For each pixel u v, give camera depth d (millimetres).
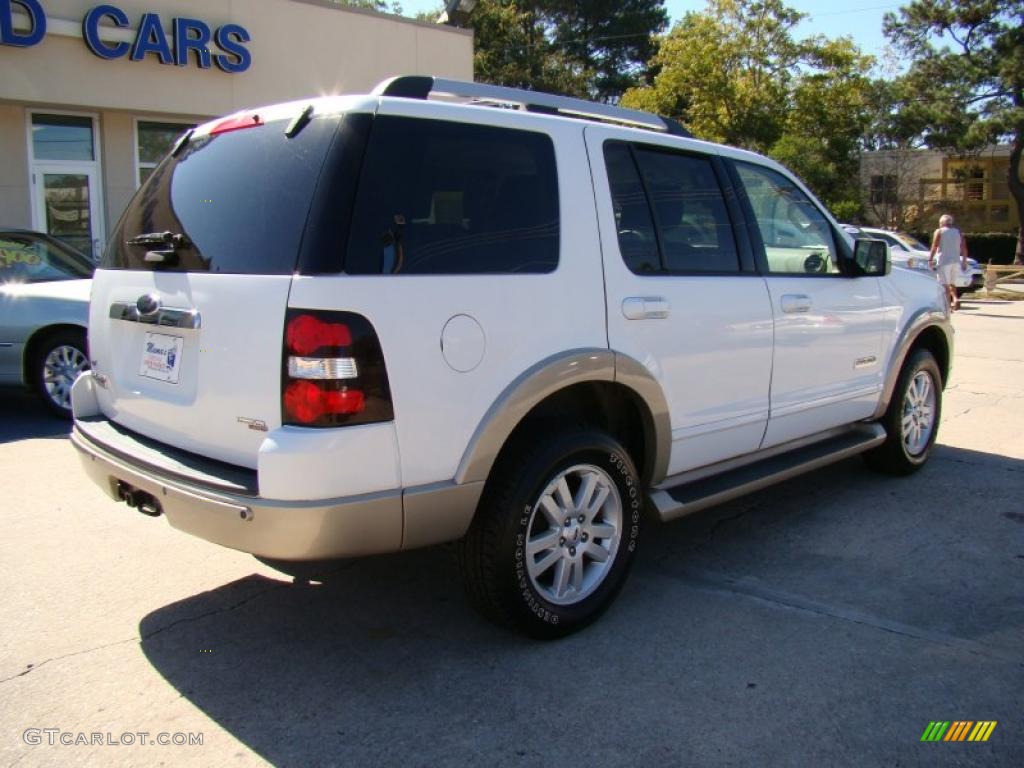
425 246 3062
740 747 2803
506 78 35594
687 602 3869
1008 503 5242
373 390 2873
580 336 3447
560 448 3338
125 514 4961
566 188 3535
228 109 13961
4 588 3986
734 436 4273
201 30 13406
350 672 3275
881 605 3844
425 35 16250
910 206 38688
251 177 3188
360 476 2877
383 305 2904
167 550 4441
